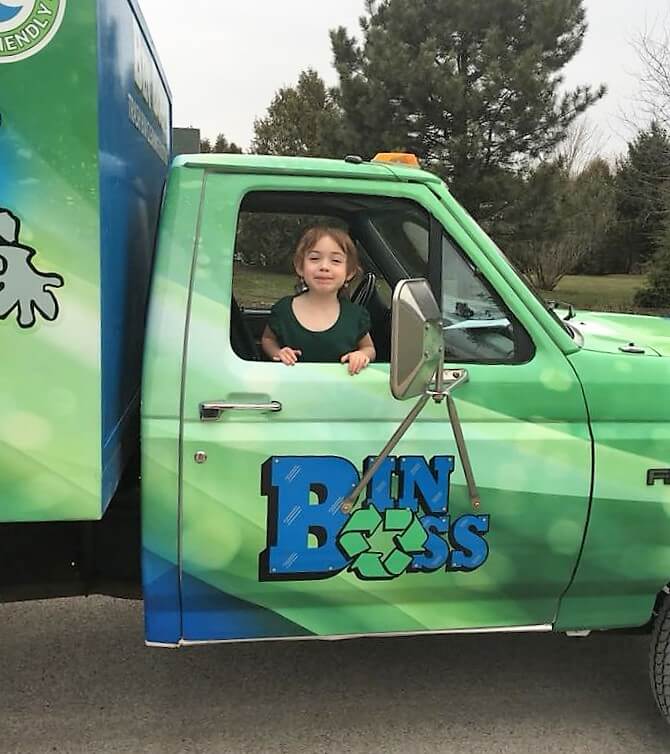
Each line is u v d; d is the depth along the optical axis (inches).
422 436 93.7
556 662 133.6
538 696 123.0
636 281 1025.5
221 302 91.4
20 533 100.0
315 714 117.3
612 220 964.0
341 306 100.7
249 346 102.7
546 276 863.7
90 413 82.0
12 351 80.3
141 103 107.0
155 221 124.9
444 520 95.3
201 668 130.3
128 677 127.5
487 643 140.0
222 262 91.7
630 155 775.1
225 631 95.9
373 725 114.7
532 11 693.3
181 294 90.9
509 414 96.0
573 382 96.9
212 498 91.2
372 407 93.4
